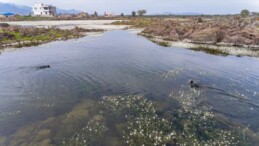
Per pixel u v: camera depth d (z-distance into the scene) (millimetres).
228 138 15031
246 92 23766
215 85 26062
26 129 16438
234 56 45000
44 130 16234
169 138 14922
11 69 33188
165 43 62438
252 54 46812
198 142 14562
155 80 28141
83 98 22297
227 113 18703
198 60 40500
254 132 15820
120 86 25797
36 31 72375
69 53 45938
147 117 18031
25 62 37906
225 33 62094
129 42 63531
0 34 61344
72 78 28812
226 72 32250
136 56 43219
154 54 45656
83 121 17578
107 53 46031
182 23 86562
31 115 18734
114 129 16422
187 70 32938
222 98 21906
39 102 21328
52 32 75875
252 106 20078
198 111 18984
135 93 23609
